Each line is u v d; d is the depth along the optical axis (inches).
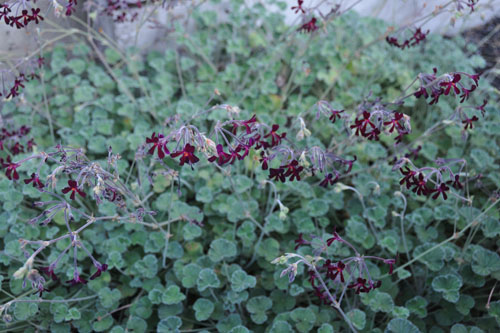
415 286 22.9
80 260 22.8
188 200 25.8
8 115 27.7
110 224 23.4
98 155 26.8
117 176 18.2
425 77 19.4
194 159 16.5
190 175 24.6
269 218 23.3
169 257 22.7
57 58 28.9
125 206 20.0
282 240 24.3
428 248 22.6
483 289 22.7
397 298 22.8
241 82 30.9
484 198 25.1
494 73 29.8
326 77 29.7
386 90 30.7
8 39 25.9
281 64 31.1
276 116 27.5
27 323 21.4
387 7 33.3
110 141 26.2
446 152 27.5
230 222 24.5
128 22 29.7
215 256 22.5
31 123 27.0
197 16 31.2
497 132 26.6
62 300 20.3
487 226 23.0
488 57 32.1
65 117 28.3
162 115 27.5
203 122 27.7
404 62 31.5
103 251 22.7
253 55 32.2
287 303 22.0
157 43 31.8
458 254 22.5
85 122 27.3
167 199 23.8
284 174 18.3
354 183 24.9
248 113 27.5
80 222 24.0
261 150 20.4
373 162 27.1
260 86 29.3
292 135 26.4
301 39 30.8
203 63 31.0
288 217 24.2
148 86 29.4
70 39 30.0
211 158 16.8
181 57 32.3
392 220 25.0
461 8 23.1
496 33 33.1
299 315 20.7
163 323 20.7
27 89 27.6
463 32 33.3
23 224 22.7
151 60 30.9
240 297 21.2
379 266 23.3
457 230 24.2
